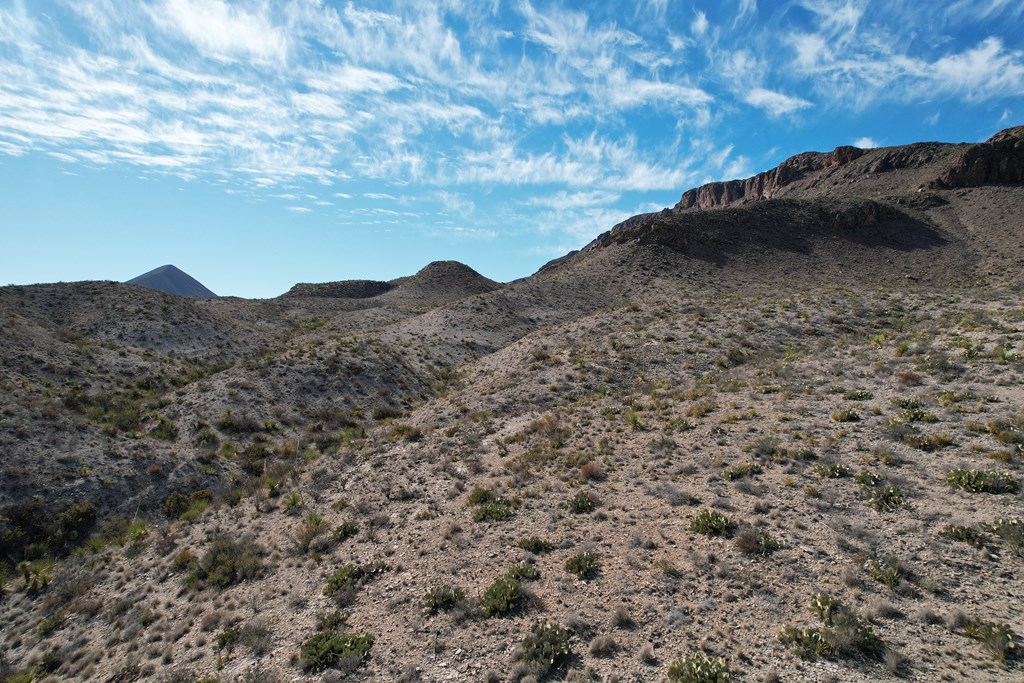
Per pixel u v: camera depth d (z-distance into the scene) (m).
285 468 26.83
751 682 7.45
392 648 10.05
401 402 40.50
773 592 9.38
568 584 10.94
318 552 15.31
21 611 17.25
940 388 17.62
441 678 8.88
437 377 45.97
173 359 48.03
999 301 32.34
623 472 16.22
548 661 8.64
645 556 11.39
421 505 17.16
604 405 24.48
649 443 18.03
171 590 15.67
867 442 14.78
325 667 9.88
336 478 22.23
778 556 10.33
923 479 12.21
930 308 33.66
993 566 8.97
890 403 17.25
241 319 70.69
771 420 17.89
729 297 49.81
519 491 16.42
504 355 42.34
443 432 25.55
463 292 118.75
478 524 14.65
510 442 21.97
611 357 32.53
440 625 10.42
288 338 66.44
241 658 10.91
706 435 17.77
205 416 33.19
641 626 9.23
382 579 12.91
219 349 53.78
